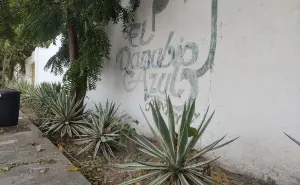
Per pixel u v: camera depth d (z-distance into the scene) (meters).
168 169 2.59
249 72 3.15
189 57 4.03
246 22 3.19
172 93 4.32
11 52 11.80
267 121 2.95
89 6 4.70
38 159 3.88
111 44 6.37
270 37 2.93
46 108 6.54
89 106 7.48
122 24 5.89
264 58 2.98
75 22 5.60
